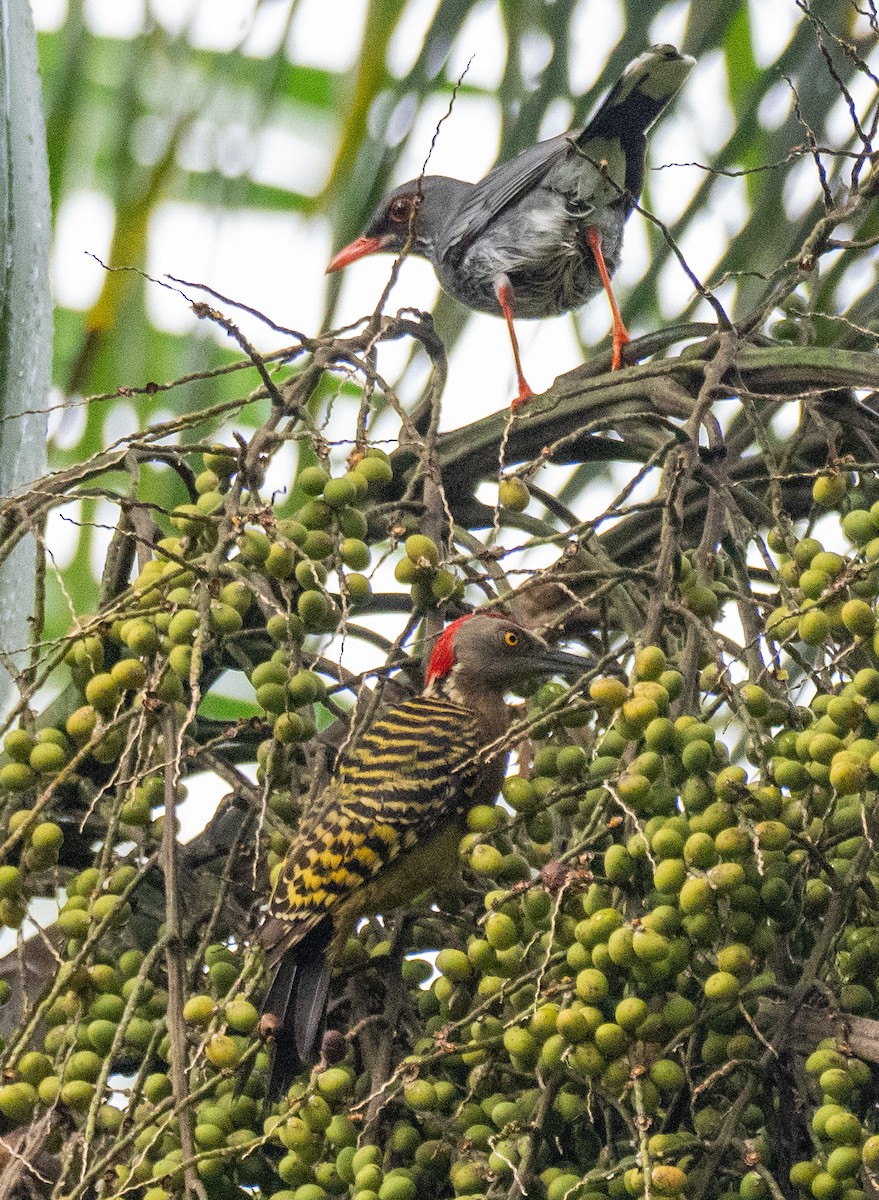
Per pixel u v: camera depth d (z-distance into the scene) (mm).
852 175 7848
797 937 6730
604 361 9766
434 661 8906
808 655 8656
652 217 8156
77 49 9961
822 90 8773
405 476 9547
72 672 7637
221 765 7562
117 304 10078
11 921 6820
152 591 7531
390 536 8125
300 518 7781
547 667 8805
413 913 7762
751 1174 6230
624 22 8930
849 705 6375
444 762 7871
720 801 6227
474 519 9734
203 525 7805
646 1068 6000
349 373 8133
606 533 9578
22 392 8789
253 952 6445
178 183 9531
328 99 13359
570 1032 5988
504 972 6469
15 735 7273
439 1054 6250
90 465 8320
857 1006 6434
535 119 8852
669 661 7184
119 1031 6180
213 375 7980
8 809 7242
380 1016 7031
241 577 7188
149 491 10562
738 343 8414
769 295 8781
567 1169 6688
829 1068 6012
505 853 7426
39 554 7387
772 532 7766
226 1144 6320
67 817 8570
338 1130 6297
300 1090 6555
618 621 9117
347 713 8422
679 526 7324
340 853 7461
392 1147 6633
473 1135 6375
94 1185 6422
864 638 6562
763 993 6363
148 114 9773
